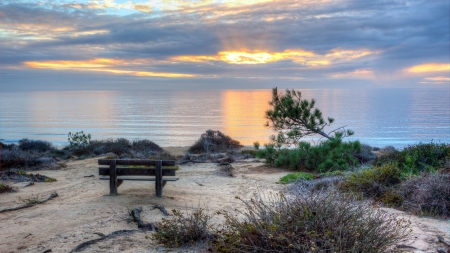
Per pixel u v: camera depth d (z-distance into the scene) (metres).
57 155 20.59
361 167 11.94
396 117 105.81
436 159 10.86
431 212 6.55
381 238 3.93
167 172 8.47
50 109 153.50
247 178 12.59
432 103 193.88
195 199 8.41
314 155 14.41
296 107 16.12
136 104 198.25
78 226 5.99
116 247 4.91
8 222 6.30
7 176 11.22
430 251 4.59
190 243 4.96
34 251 4.86
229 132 66.62
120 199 8.01
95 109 151.62
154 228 5.65
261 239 4.14
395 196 7.44
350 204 4.52
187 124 84.38
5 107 172.62
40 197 8.53
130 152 22.00
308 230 3.93
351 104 186.50
